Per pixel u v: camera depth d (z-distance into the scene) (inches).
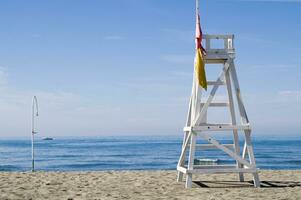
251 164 431.8
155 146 4416.8
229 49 441.1
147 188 443.2
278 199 362.3
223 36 440.5
